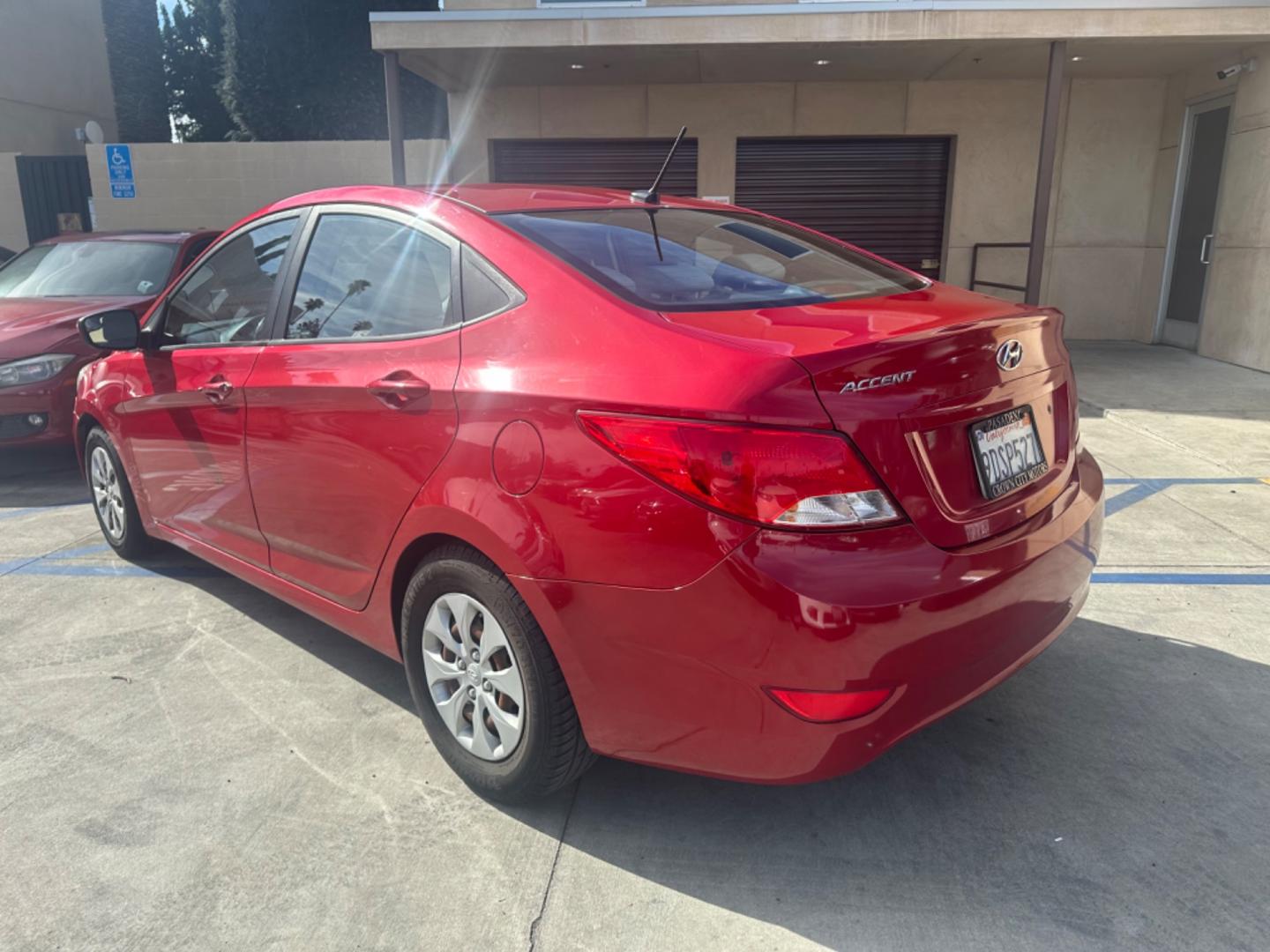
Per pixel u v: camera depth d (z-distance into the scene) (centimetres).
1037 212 903
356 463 272
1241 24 838
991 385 230
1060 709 305
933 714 210
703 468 197
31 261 748
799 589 191
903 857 237
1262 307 893
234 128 2891
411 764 279
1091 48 928
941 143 1156
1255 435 641
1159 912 216
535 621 229
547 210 284
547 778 241
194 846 242
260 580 337
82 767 279
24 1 1831
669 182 1188
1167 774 270
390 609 276
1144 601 388
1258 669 330
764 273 275
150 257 708
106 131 2147
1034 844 240
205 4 2873
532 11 904
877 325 224
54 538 491
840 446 195
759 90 1139
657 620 206
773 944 208
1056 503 250
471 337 249
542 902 222
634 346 216
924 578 201
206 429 339
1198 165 1032
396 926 214
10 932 212
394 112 970
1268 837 242
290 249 320
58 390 585
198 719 306
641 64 1023
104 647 360
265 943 209
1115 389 815
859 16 875
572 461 215
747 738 205
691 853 239
